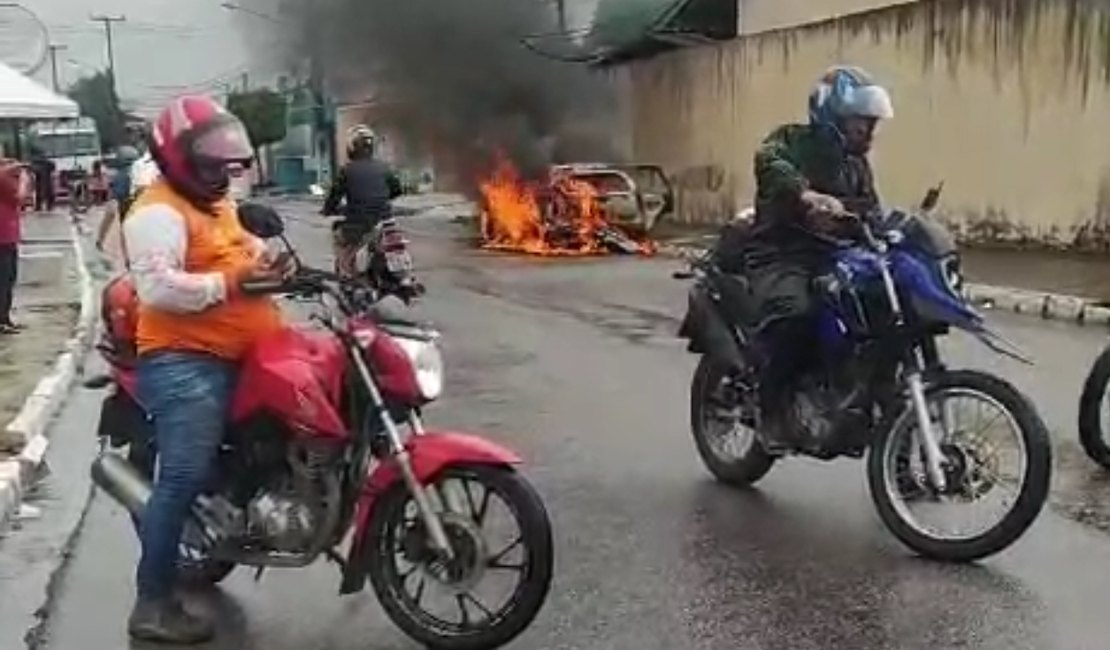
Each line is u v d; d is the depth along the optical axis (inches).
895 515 256.5
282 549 210.4
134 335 229.1
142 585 216.5
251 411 205.9
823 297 263.0
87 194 1881.2
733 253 290.4
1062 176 863.7
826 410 270.1
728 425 310.2
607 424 378.0
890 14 1023.6
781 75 1192.2
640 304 681.0
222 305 205.3
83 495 318.0
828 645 212.1
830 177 277.0
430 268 922.1
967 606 227.9
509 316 633.6
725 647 211.8
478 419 386.9
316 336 209.3
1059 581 239.9
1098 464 320.5
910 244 253.1
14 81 684.1
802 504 292.7
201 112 206.5
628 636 216.7
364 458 207.8
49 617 230.7
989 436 253.8
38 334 573.0
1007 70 903.7
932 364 257.9
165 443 207.9
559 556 258.1
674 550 261.3
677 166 1406.3
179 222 204.4
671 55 1405.0
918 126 994.7
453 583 204.8
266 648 214.4
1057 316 620.1
